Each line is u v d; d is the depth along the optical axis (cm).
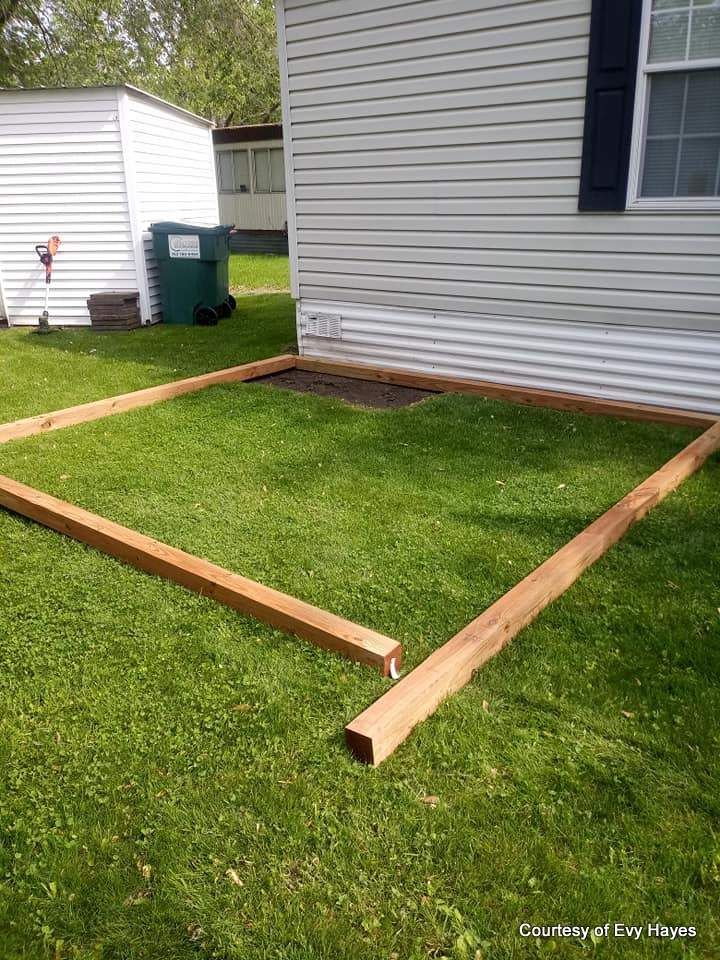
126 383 673
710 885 175
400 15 572
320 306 715
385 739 215
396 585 312
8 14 1681
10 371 725
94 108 917
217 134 2138
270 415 555
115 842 191
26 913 172
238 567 329
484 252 593
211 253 959
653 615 285
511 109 542
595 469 442
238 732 228
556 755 215
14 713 239
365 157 630
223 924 168
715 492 404
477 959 160
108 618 290
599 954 160
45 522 374
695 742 220
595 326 558
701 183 492
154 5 1883
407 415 555
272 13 2212
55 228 977
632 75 483
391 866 182
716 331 509
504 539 353
